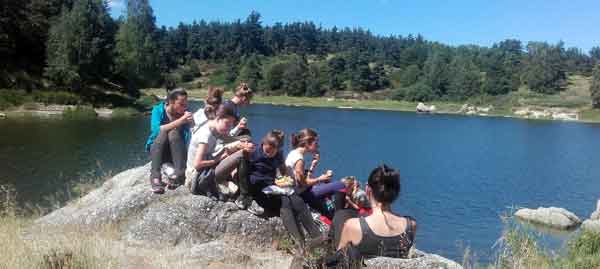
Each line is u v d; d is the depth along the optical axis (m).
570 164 42.66
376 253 4.51
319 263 5.03
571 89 136.38
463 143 55.81
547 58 135.62
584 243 9.34
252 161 7.13
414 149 48.00
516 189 30.75
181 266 5.93
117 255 5.92
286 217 6.58
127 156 31.03
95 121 51.84
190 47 168.00
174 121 7.64
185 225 7.04
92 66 66.50
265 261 6.58
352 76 139.38
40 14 67.12
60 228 7.29
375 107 121.81
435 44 184.62
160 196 7.51
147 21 85.62
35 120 50.12
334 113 95.88
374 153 43.28
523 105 121.31
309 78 132.75
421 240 18.42
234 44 176.88
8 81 59.50
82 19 64.94
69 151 31.78
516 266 6.93
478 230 20.22
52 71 62.41
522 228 8.35
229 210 7.24
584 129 82.75
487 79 133.50
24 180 22.14
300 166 7.38
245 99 8.08
